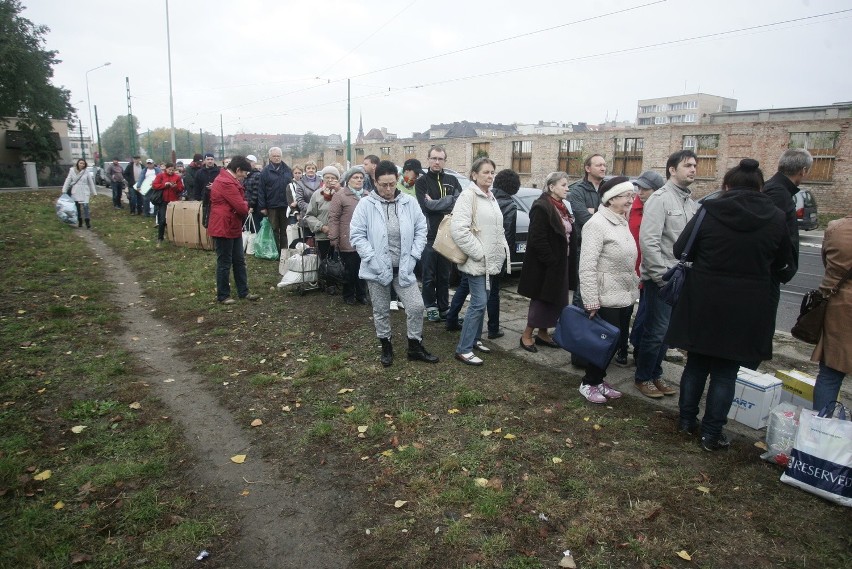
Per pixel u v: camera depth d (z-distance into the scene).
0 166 33.09
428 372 4.79
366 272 4.76
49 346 5.43
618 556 2.60
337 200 6.72
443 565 2.55
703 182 24.73
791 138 21.80
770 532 2.76
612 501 2.98
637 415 4.01
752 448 3.57
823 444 3.04
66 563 2.58
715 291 3.31
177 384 4.66
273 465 3.42
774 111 32.00
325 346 5.50
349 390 4.43
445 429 3.78
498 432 3.72
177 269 9.15
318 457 3.49
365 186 8.40
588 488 3.11
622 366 4.98
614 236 4.11
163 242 12.01
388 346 4.95
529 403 4.18
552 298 5.00
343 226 6.73
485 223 4.75
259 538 2.77
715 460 3.40
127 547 2.70
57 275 8.62
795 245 3.74
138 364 5.06
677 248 3.56
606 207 4.18
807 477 3.06
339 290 7.59
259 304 7.08
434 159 6.13
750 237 3.22
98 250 11.29
